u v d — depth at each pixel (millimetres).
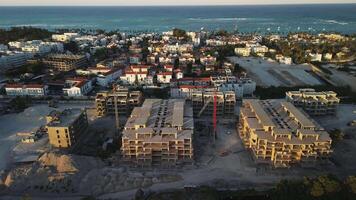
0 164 177000
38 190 150125
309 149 164125
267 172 164625
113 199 144750
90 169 165875
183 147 168250
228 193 146250
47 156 169875
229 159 177750
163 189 151750
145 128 174500
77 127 198500
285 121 187375
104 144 192375
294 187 135000
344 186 133500
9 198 146000
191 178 160625
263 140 166875
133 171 166625
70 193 148500
